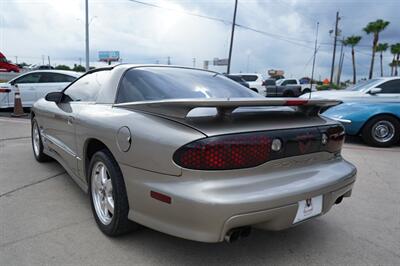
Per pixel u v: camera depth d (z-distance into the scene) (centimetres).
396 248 253
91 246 241
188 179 188
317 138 229
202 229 184
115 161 239
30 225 272
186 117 201
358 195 371
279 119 222
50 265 217
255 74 2053
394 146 692
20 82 1026
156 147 199
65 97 361
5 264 217
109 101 274
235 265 224
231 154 188
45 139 415
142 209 213
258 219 189
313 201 213
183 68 326
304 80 2631
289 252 243
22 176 400
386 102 696
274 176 204
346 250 248
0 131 720
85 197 335
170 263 223
